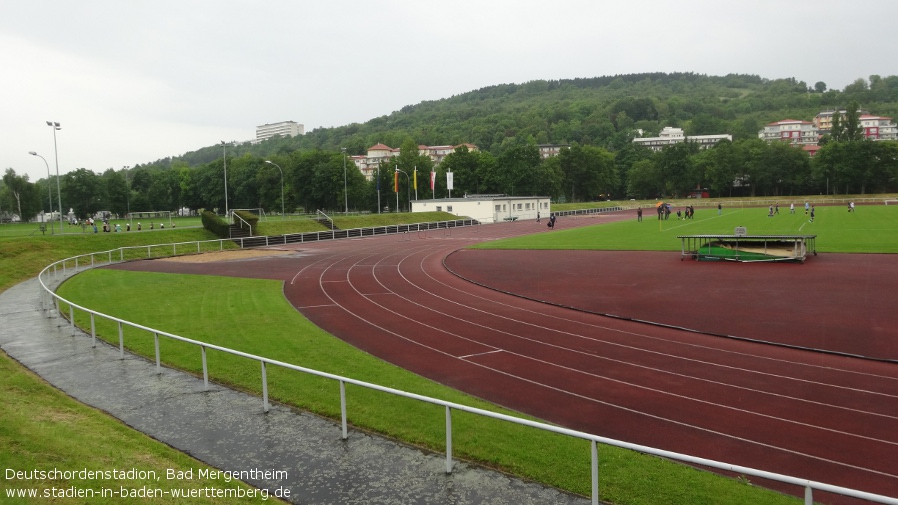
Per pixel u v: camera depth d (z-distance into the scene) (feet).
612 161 533.96
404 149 427.74
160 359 54.44
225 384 47.14
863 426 39.58
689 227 217.97
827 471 33.24
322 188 355.36
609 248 155.12
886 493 30.63
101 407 41.65
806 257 123.24
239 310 84.02
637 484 30.78
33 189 328.90
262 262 148.25
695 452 35.94
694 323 71.82
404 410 38.65
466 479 30.81
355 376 52.01
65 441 31.94
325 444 35.19
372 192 393.70
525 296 92.79
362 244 201.87
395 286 106.32
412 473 31.48
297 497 28.84
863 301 79.97
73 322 63.77
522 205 353.72
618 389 48.14
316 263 144.97
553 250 157.48
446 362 57.06
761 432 38.88
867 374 51.26
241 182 404.98
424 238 222.89
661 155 508.94
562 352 59.93
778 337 64.28
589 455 33.65
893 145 412.57
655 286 97.71
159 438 36.11
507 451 33.91
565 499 28.89
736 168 472.44
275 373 49.03
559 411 43.34
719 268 114.52
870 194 425.69
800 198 420.77
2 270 123.34
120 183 383.45
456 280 111.96
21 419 34.58
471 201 328.29
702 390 47.55
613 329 69.97
